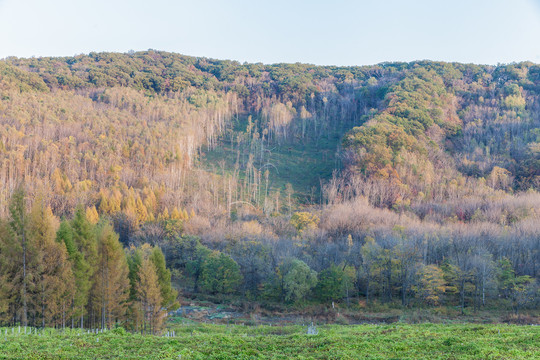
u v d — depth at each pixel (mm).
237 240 92500
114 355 27484
